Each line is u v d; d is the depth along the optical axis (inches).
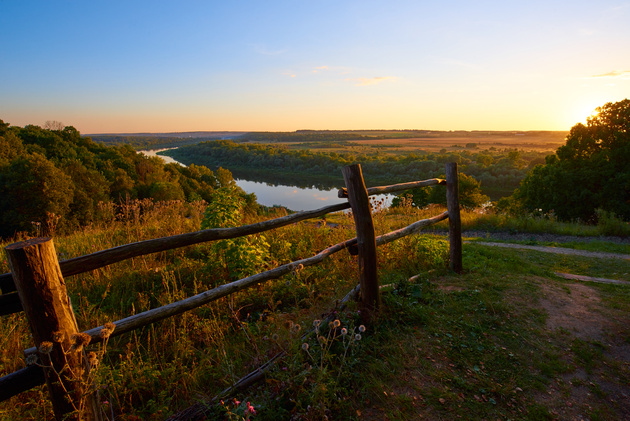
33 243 61.6
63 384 65.9
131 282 182.1
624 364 116.6
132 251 77.5
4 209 1094.4
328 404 86.4
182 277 193.3
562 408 96.3
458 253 187.6
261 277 107.6
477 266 200.4
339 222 279.6
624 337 130.9
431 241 223.9
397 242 205.6
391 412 89.1
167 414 90.1
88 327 134.5
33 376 66.2
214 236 94.3
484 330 128.4
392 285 152.7
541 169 863.7
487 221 558.3
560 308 150.9
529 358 115.5
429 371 104.9
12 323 130.8
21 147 1696.6
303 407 86.4
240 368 105.3
